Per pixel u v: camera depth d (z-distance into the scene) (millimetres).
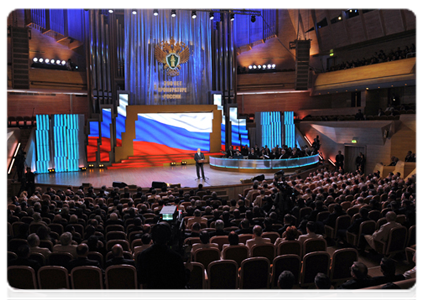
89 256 4695
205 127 22562
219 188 13516
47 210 7465
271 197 8883
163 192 10555
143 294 4133
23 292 3109
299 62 23281
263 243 4938
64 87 21172
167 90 22906
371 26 21062
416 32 19891
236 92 24734
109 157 20984
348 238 6316
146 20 22359
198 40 23234
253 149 19156
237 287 4301
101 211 7594
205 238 4840
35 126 19500
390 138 17594
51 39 21953
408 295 3139
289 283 3139
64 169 19844
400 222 6359
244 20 24906
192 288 4195
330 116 22203
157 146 21859
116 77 22641
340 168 19281
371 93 21641
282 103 25875
